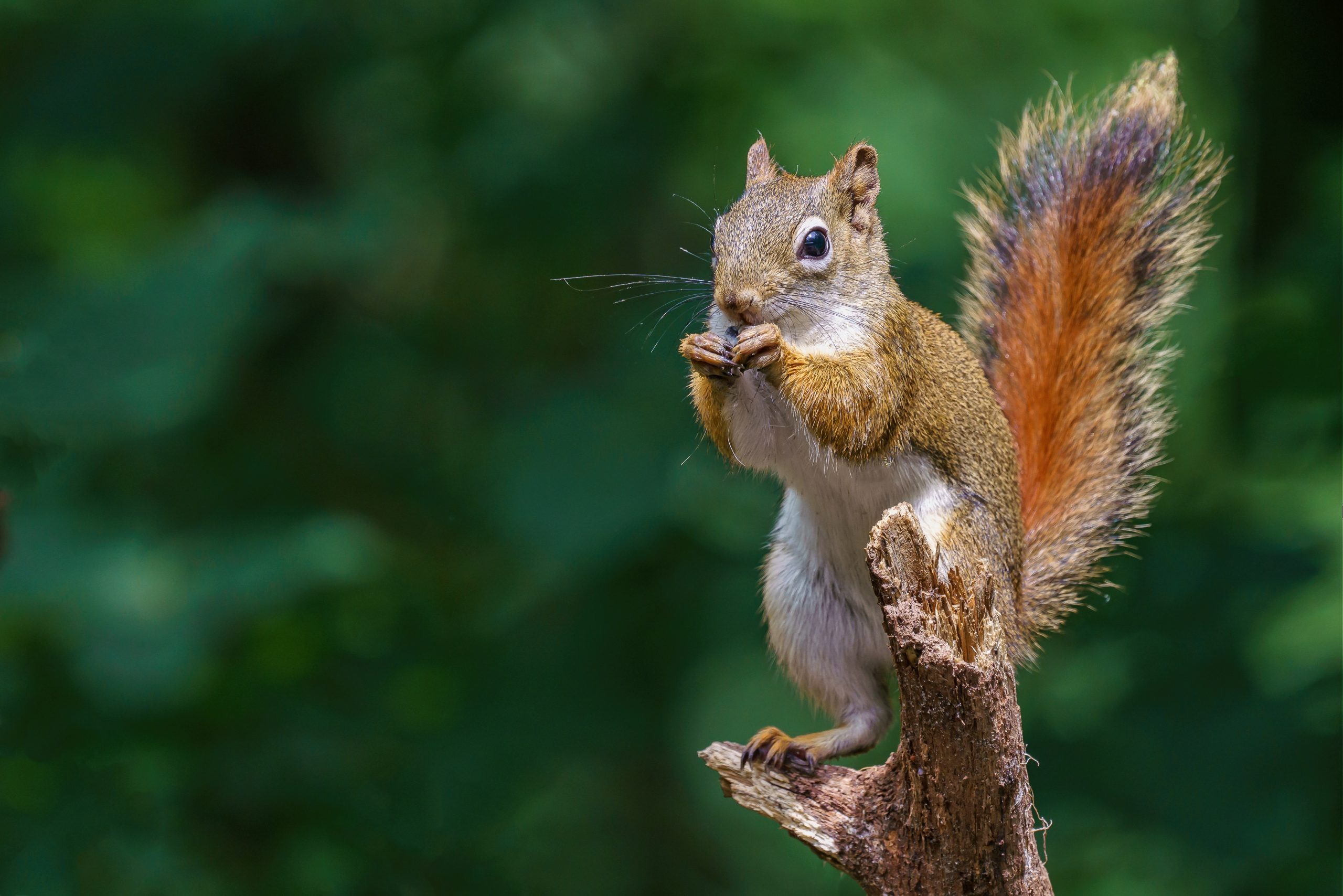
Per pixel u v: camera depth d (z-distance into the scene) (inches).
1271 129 455.5
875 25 547.8
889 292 286.7
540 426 460.1
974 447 289.1
